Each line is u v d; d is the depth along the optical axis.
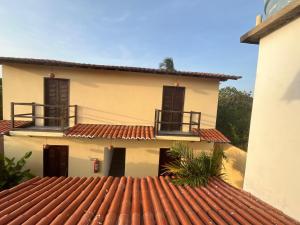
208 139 9.89
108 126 10.65
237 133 15.40
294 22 4.05
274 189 4.49
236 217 3.87
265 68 4.94
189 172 6.21
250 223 3.70
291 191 4.02
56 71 10.32
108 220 3.36
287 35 4.23
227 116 16.91
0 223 3.19
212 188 5.67
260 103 5.09
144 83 10.88
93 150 10.30
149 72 10.39
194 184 5.76
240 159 9.73
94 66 9.61
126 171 10.59
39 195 4.60
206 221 3.62
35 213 3.64
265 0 5.22
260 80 5.12
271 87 4.70
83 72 10.51
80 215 3.57
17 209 3.73
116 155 14.88
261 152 4.99
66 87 10.53
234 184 10.13
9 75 10.12
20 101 10.31
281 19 4.10
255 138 5.24
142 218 3.66
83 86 10.59
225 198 4.94
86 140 10.21
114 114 10.91
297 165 3.90
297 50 3.98
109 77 10.70
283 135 4.29
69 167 10.29
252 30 4.98
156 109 10.46
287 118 4.19
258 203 4.73
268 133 4.76
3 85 10.15
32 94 10.31
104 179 6.00
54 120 10.66
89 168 10.36
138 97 10.93
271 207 4.51
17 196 4.51
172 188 5.54
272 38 4.70
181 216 3.74
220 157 7.54
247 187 5.52
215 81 11.20
